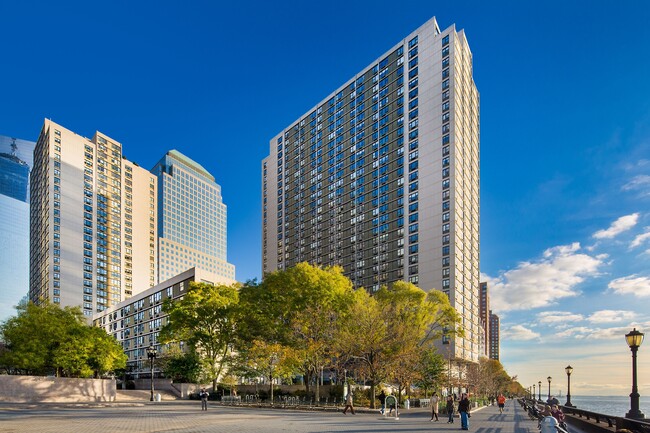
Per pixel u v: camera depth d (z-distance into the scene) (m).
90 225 167.88
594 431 23.88
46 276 153.12
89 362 64.56
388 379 47.78
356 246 118.88
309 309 49.12
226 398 51.66
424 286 101.62
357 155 123.31
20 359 56.91
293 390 57.56
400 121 114.06
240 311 57.62
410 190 108.69
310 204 134.50
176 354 70.75
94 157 173.88
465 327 102.12
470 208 115.56
